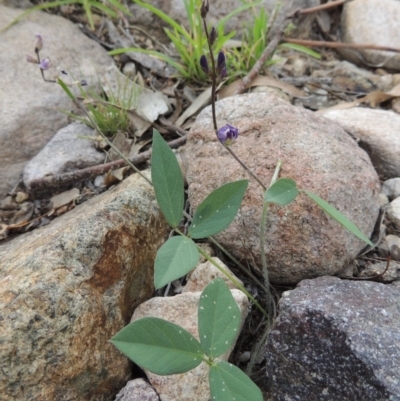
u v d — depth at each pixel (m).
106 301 0.27
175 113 0.42
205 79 0.44
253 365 0.28
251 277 0.31
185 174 0.35
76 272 0.26
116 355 0.27
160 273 0.22
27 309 0.24
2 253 0.31
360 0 0.49
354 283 0.27
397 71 0.47
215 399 0.21
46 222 0.37
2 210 0.37
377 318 0.24
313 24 0.51
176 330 0.22
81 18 0.49
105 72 0.45
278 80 0.44
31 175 0.38
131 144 0.40
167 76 0.45
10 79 0.41
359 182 0.31
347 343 0.23
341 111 0.40
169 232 0.32
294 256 0.29
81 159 0.38
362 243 0.31
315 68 0.48
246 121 0.34
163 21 0.49
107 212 0.29
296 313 0.25
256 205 0.30
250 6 0.45
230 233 0.30
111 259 0.27
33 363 0.24
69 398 0.25
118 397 0.26
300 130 0.32
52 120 0.41
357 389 0.23
